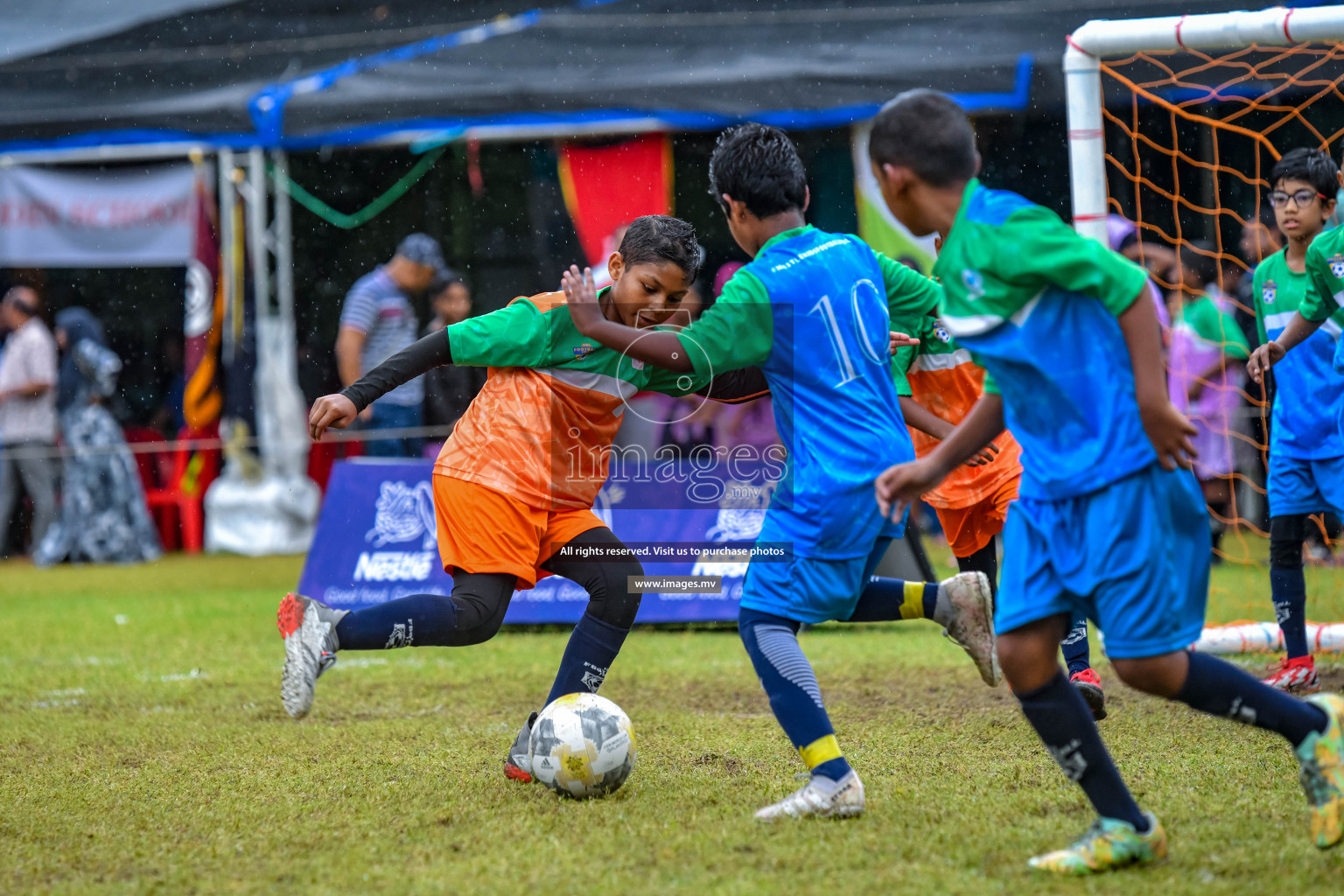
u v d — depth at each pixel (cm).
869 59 3419
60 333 3900
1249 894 895
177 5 4522
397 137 3588
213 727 1653
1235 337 3180
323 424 1236
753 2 3897
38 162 3881
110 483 3884
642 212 3697
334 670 2109
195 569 3659
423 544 2591
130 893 959
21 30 4434
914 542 2278
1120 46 2058
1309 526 3122
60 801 1262
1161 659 953
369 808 1205
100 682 2030
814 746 1127
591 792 1220
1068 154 3631
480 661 2194
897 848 1025
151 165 3944
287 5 4253
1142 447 942
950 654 2159
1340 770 954
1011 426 998
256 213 3878
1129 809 975
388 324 3344
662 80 3431
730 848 1035
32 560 3969
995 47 3394
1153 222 3534
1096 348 949
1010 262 945
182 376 4359
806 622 1167
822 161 3753
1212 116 3488
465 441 1291
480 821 1151
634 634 2470
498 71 3578
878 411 1174
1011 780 1266
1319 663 2055
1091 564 949
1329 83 2819
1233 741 1420
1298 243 1850
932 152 995
